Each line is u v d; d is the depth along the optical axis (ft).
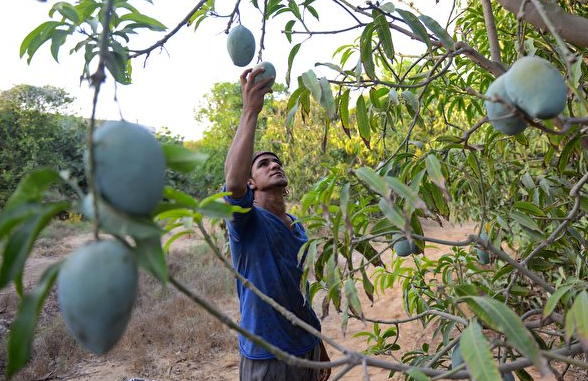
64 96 51.85
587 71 6.16
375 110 6.73
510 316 3.18
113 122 2.27
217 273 22.03
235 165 5.43
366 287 5.34
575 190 4.47
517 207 5.70
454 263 7.63
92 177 2.07
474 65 9.29
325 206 4.41
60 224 35.83
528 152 12.01
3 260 2.13
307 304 6.66
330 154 29.37
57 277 2.23
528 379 5.68
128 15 5.36
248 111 5.41
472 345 3.08
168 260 24.81
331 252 5.43
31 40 5.01
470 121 9.36
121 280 2.06
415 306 8.12
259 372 6.33
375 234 5.12
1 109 41.60
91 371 13.78
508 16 9.16
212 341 15.34
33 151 39.58
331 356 14.32
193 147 61.62
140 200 2.17
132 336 15.49
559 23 4.26
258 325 6.31
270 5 5.69
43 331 15.92
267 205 7.00
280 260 6.41
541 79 3.02
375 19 5.20
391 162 5.28
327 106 4.93
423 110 8.72
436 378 3.27
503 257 4.51
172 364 13.99
